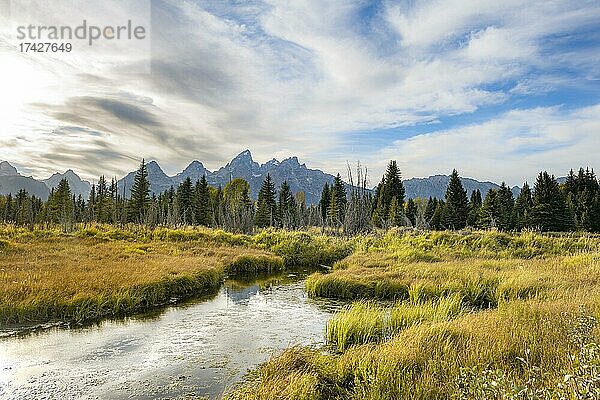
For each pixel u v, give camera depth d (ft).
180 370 31.99
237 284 71.82
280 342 38.78
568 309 32.09
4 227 125.59
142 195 202.28
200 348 37.09
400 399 20.57
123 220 172.65
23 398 27.22
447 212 189.78
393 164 227.40
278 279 78.07
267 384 26.03
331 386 25.95
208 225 211.41
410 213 213.66
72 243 95.50
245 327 43.91
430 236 105.81
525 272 58.03
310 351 33.09
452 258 83.25
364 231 145.79
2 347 36.63
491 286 54.19
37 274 55.21
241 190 276.82
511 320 31.50
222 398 25.68
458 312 42.04
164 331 42.19
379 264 77.92
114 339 39.40
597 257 68.28
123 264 68.49
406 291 57.88
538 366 21.33
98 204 220.84
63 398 27.27
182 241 113.09
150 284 55.57
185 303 55.36
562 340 24.98
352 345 35.14
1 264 63.21
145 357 34.73
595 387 12.67
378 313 41.24
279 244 112.16
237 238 121.29
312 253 104.37
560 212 149.89
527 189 208.74
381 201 215.31
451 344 27.37
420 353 26.63
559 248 89.04
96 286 51.70
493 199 179.22
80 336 40.09
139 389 28.58
